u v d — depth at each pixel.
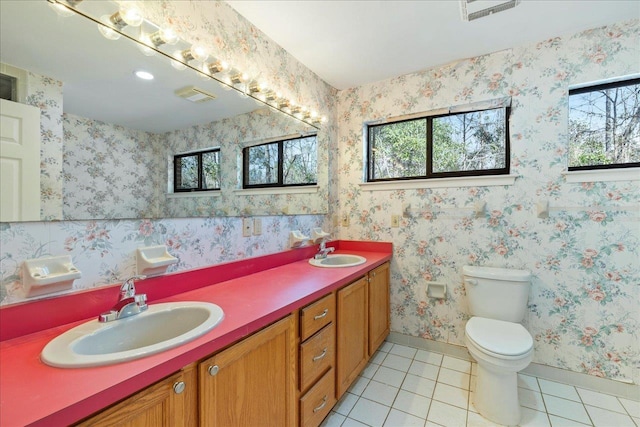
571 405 1.72
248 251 1.76
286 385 1.21
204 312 1.09
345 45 2.01
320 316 1.44
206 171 1.51
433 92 2.34
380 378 2.01
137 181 1.20
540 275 2.00
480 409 1.65
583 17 1.72
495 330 1.76
